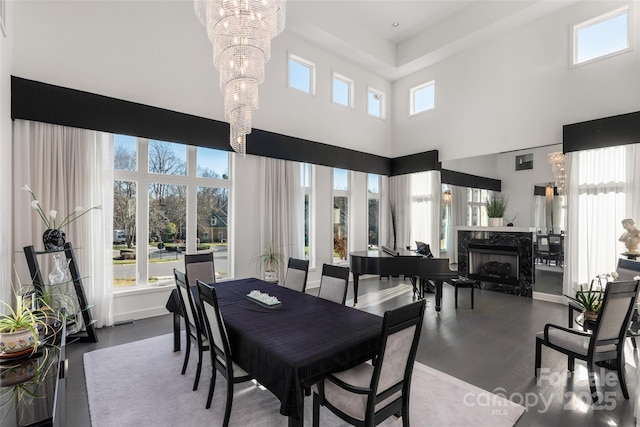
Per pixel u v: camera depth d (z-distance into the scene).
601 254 5.00
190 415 2.32
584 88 5.23
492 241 6.46
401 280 7.43
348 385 1.78
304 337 2.09
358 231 7.62
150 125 4.55
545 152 6.05
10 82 3.53
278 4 3.10
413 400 2.52
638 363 2.91
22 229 3.61
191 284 4.04
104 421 2.24
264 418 2.29
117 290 4.48
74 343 3.63
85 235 4.01
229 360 2.13
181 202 5.08
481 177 6.84
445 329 4.16
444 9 6.38
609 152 4.95
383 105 8.19
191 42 5.01
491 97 6.43
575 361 3.19
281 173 6.06
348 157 7.27
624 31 4.95
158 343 3.65
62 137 3.91
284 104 6.22
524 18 5.77
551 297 5.58
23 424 1.29
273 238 5.92
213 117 5.22
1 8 3.00
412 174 7.87
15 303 3.53
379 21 6.76
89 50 4.13
